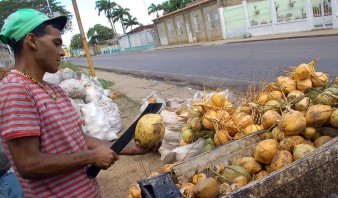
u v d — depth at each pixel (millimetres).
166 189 2268
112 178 5137
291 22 24500
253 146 3676
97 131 6496
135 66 24875
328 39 16516
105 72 25438
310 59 11266
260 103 4398
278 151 3262
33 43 2025
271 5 25812
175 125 5156
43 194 2043
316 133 3512
